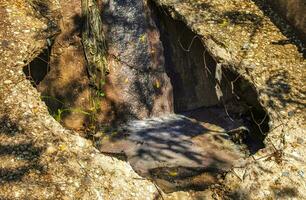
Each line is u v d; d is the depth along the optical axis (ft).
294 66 6.04
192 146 6.30
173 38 7.00
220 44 6.23
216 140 6.39
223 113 6.73
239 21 6.58
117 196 4.60
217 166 5.93
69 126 6.39
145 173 5.78
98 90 6.63
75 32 6.57
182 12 6.62
